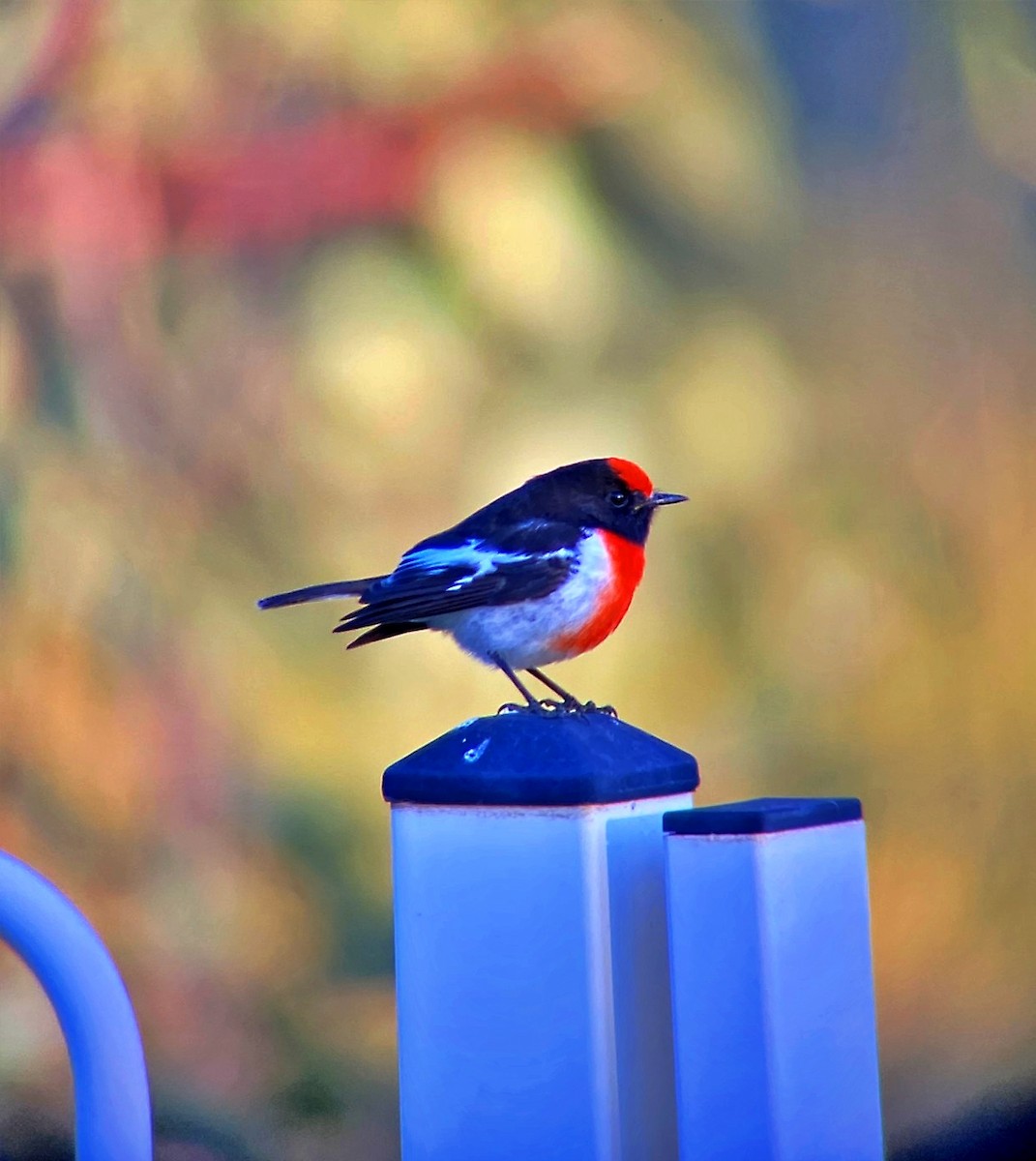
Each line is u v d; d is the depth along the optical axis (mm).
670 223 11414
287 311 11203
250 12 10898
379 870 10961
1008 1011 10953
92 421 11070
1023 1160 9758
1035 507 12086
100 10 11023
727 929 3096
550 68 10938
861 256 11945
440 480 11281
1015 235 12148
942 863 11586
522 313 11047
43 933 3355
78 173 11031
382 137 10984
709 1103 3098
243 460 11258
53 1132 9930
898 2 11812
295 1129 9961
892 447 11930
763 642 11602
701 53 11344
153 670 10969
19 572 10836
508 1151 3299
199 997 10516
